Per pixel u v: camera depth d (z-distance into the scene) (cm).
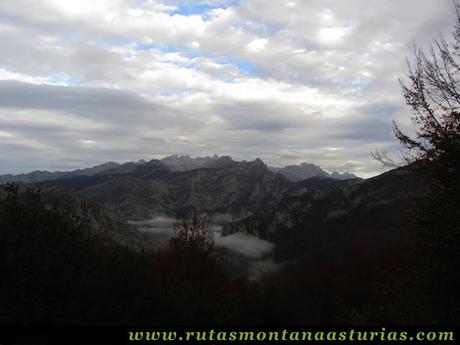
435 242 983
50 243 834
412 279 1122
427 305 1011
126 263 966
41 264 770
